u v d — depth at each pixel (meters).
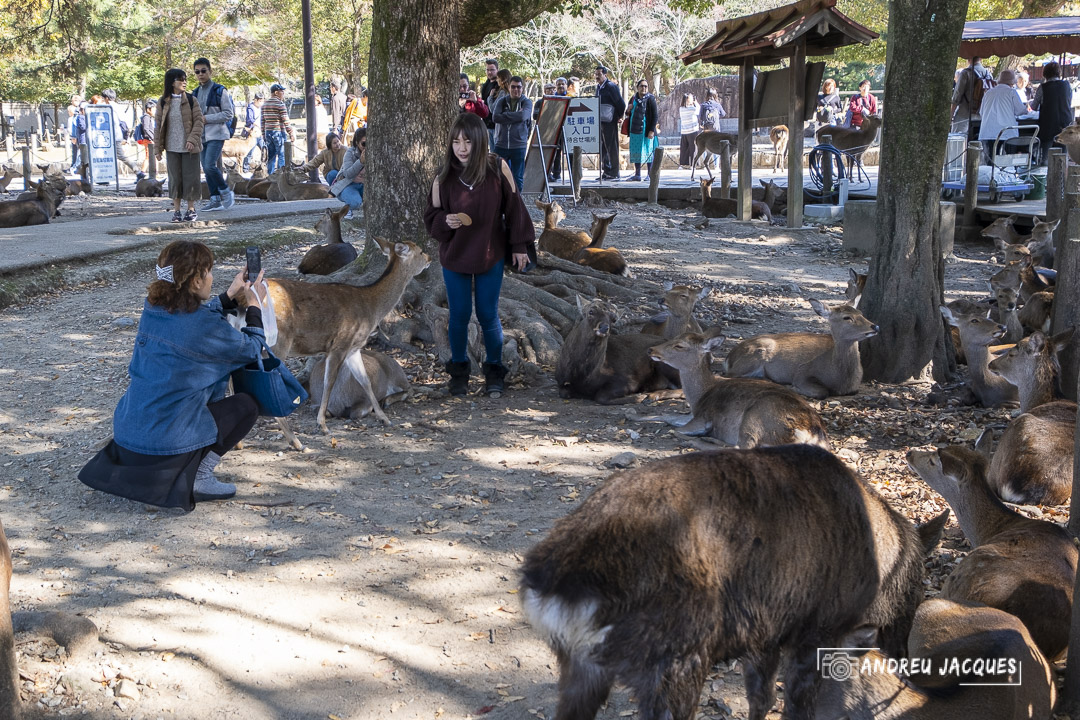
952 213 13.95
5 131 31.75
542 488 5.50
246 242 12.76
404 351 8.22
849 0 39.25
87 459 5.91
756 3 38.72
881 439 6.29
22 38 23.22
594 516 2.68
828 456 3.07
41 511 5.21
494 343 7.17
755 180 22.27
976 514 4.34
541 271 10.42
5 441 6.24
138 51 38.06
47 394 7.17
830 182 17.80
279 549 4.77
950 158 17.67
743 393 6.02
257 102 29.61
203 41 40.84
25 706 3.54
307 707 3.59
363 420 6.70
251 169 27.81
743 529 2.76
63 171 26.81
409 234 8.73
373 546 4.80
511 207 6.89
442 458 5.98
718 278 12.10
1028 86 25.45
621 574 2.57
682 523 2.67
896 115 7.34
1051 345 5.97
